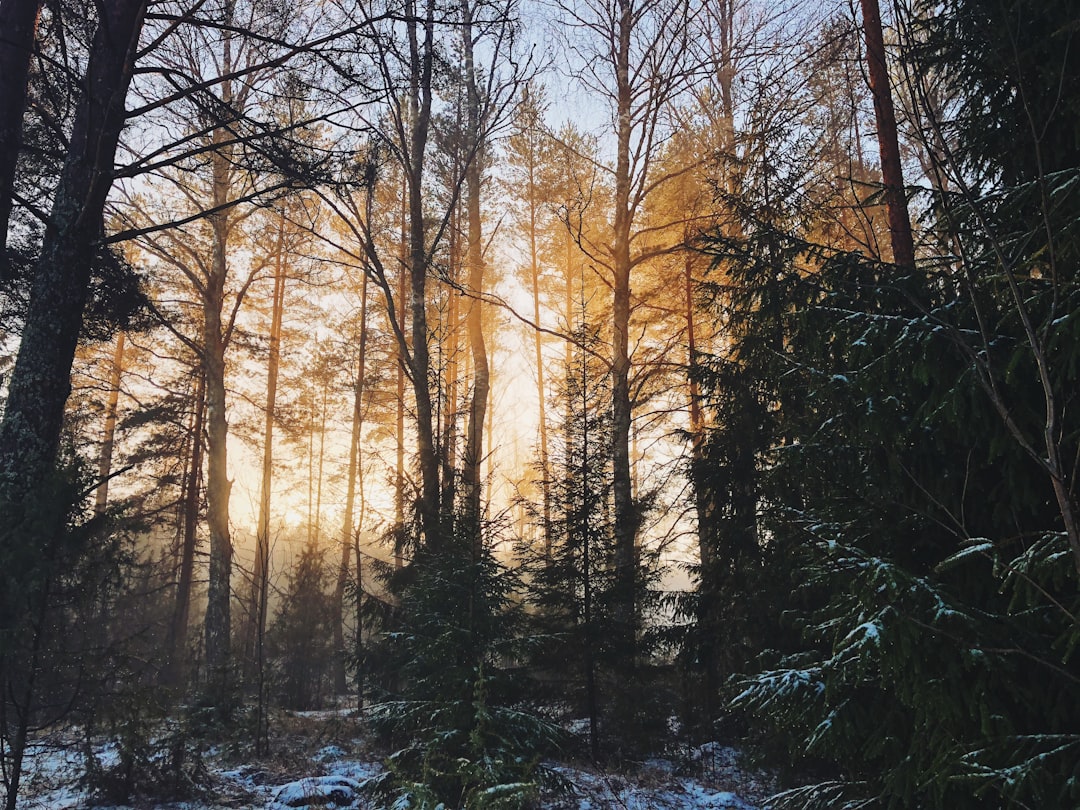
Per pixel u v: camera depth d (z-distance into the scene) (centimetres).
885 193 598
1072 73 378
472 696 656
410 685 729
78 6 839
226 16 937
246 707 1185
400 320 2577
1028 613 359
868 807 438
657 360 1691
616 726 992
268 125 833
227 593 1753
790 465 501
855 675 397
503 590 772
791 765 650
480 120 1620
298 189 880
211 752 973
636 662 1079
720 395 941
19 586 543
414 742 709
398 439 2500
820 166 1110
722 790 829
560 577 1000
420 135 1423
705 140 1638
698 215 1641
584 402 1127
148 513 2109
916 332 400
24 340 715
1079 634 290
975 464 404
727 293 997
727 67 1583
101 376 2597
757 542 849
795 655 503
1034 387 365
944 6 432
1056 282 276
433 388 1537
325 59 846
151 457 2362
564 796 733
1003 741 332
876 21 632
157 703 688
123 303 1206
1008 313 329
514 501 1080
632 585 1008
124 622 1775
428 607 755
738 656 850
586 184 2361
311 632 1895
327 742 1074
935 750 376
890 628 358
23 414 693
